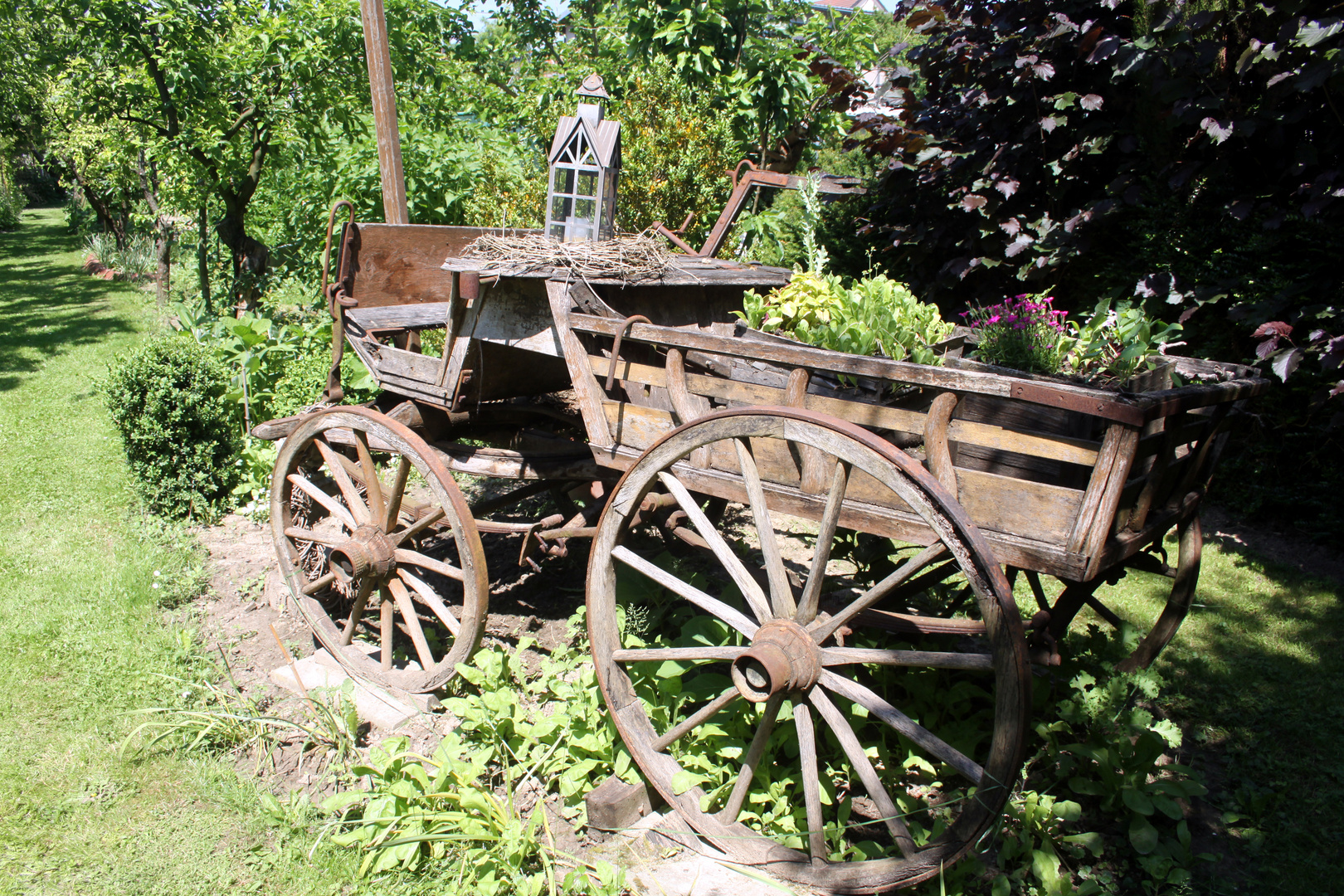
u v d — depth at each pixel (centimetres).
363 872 238
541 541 329
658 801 269
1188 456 256
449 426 361
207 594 410
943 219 536
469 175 816
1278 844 257
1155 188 479
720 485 254
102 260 1596
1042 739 288
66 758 286
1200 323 501
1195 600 417
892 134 531
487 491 546
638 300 313
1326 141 422
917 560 208
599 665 264
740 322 306
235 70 773
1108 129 479
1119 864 247
